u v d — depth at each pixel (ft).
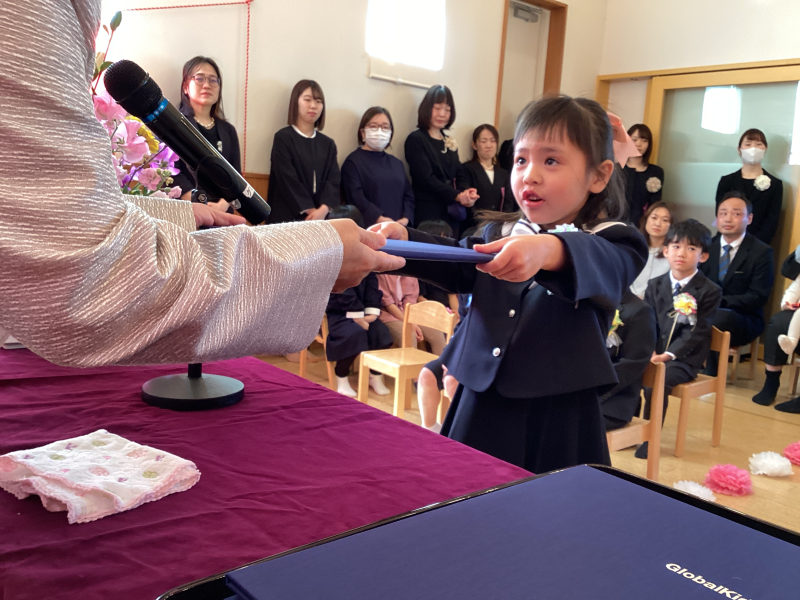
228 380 3.22
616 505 1.50
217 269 1.64
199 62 11.46
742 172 16.20
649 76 18.63
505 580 1.16
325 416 2.93
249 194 2.86
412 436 2.74
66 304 1.37
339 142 14.21
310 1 13.20
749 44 16.66
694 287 9.97
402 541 1.29
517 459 3.46
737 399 12.72
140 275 1.47
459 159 16.25
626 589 1.15
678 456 9.34
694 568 1.23
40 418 2.71
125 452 2.28
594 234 3.33
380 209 13.82
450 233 13.33
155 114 2.59
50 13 1.36
